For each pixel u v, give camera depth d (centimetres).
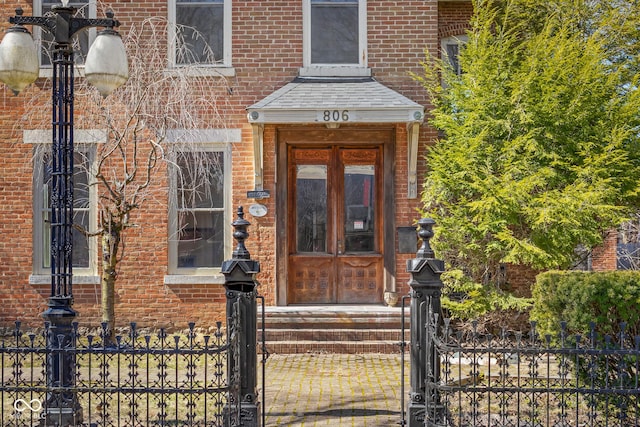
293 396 843
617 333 697
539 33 1246
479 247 1093
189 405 624
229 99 1250
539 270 1226
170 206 1248
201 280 1239
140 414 752
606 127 1129
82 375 913
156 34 1239
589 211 1063
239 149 1251
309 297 1268
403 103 1154
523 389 616
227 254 1255
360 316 1173
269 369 1015
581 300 696
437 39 1259
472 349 620
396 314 1171
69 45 695
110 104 1193
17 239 1251
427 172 1209
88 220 1253
